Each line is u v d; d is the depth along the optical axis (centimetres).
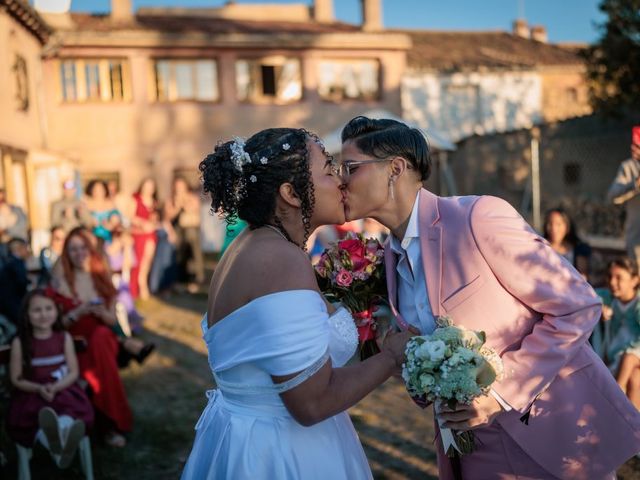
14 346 398
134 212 1030
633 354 387
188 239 1138
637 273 399
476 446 202
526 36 2700
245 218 179
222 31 1728
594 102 1507
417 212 199
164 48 1666
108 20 1839
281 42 1719
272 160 173
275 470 174
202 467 189
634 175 548
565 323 185
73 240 502
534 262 186
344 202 196
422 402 199
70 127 1622
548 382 185
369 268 209
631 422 198
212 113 1711
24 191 1273
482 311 191
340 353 193
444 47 2284
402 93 1919
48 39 1493
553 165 1588
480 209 193
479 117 2048
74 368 407
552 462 194
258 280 166
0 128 1127
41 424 366
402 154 195
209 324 185
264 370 171
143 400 543
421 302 201
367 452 421
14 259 626
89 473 395
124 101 1658
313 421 167
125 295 771
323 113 1786
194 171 1708
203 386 579
